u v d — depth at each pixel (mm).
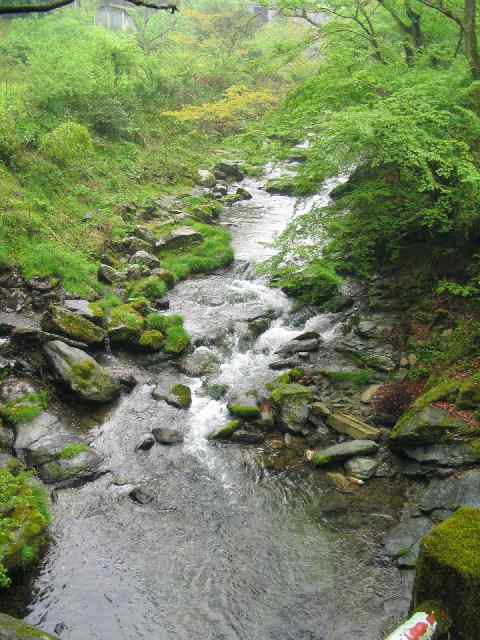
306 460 9148
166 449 9469
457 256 12148
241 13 36688
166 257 16250
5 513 7438
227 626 6387
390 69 11820
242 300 14352
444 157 9711
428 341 11047
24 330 11125
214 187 22703
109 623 6410
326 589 6812
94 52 25688
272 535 7699
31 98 20734
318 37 13617
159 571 7125
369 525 7777
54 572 7059
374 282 13594
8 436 9234
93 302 13289
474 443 8102
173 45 34750
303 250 12508
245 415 10086
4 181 16094
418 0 12117
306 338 12375
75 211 16891
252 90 27000
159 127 26203
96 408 10336
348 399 10453
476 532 5422
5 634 5352
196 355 11961
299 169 12727
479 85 10008
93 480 8711
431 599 5281
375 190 11703
